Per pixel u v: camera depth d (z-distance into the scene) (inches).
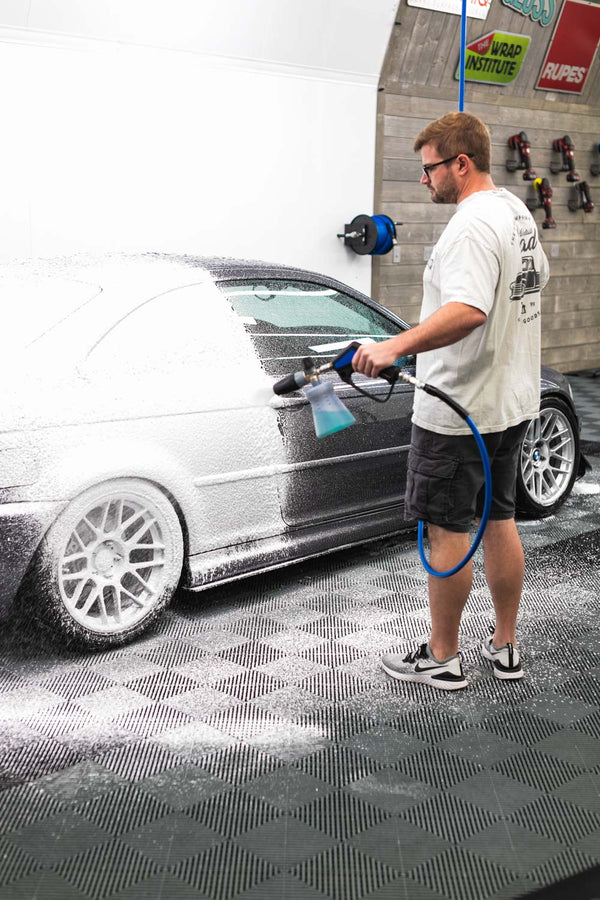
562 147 377.4
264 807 91.2
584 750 102.3
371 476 156.2
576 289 408.8
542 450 186.9
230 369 136.6
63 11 222.4
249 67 264.1
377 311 165.9
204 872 81.1
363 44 284.0
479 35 325.1
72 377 120.3
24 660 124.1
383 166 310.7
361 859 83.0
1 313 125.3
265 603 145.9
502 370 106.8
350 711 111.1
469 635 132.9
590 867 82.1
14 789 93.8
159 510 127.4
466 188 108.0
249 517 138.8
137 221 250.5
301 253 290.7
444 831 87.4
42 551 116.7
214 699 113.7
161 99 248.2
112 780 95.8
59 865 82.0
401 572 159.8
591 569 159.5
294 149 281.3
